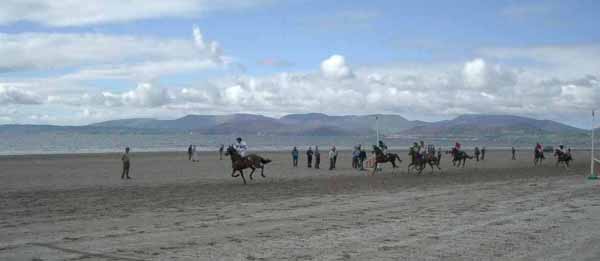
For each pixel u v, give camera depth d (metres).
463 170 43.03
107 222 14.69
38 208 17.78
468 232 13.31
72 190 24.64
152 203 19.30
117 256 10.42
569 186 27.16
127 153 32.50
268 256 10.54
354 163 44.81
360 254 10.79
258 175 35.56
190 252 10.85
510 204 19.19
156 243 11.73
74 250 10.95
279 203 19.36
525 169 44.75
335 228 13.82
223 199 20.70
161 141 172.00
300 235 12.80
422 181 30.59
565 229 13.83
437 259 10.41
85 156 62.66
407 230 13.55
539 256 10.72
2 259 10.13
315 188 25.75
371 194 22.75
